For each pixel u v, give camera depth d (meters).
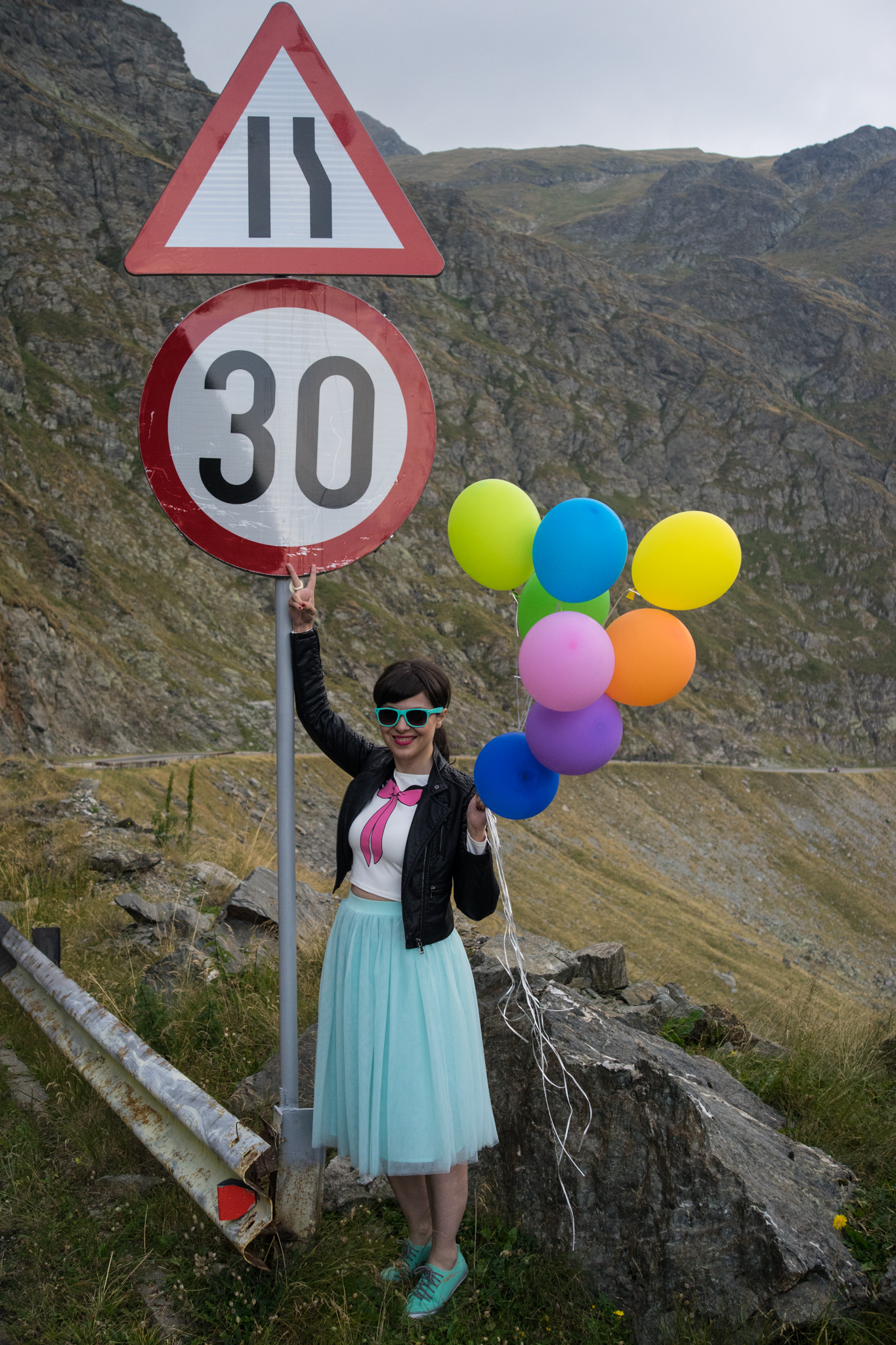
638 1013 4.57
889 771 150.50
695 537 2.44
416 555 149.12
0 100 167.00
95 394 133.50
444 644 131.62
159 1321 2.13
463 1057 2.36
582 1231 2.49
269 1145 2.25
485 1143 2.44
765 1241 2.24
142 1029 3.61
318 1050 2.48
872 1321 2.20
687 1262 2.31
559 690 2.29
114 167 172.00
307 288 2.43
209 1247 2.36
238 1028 3.64
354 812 2.47
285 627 2.50
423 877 2.33
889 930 101.44
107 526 113.50
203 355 2.41
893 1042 4.11
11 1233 2.42
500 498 2.79
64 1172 2.70
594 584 2.56
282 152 2.39
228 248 2.41
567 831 88.25
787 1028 4.73
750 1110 3.32
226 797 64.56
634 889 76.06
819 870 110.94
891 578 198.25
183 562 115.69
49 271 146.12
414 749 2.38
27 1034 3.61
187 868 6.83
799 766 156.62
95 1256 2.32
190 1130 2.29
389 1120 2.29
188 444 2.42
